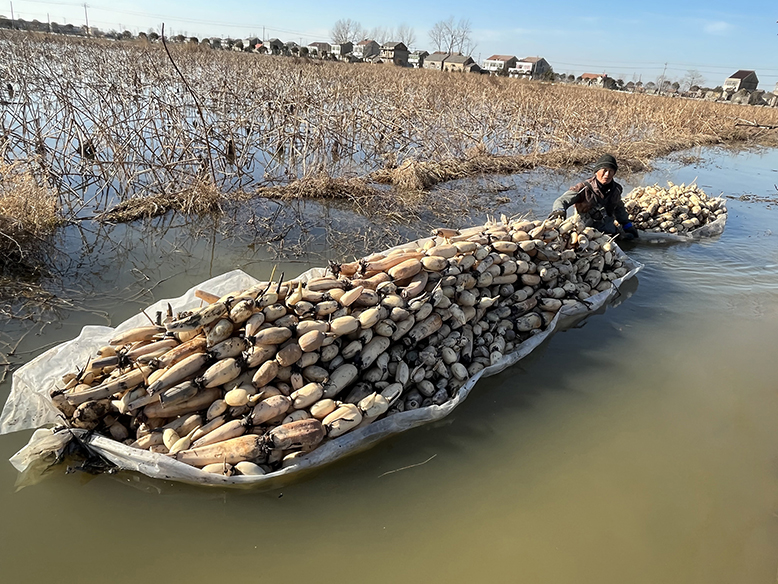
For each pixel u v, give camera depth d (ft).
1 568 9.07
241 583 9.23
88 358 12.75
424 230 28.37
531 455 12.78
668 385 15.92
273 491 11.17
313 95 50.26
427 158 44.01
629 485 12.07
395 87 67.10
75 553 9.48
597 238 21.63
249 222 27.02
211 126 32.71
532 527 10.82
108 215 25.81
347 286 13.91
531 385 15.49
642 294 22.12
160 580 9.16
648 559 10.26
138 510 10.46
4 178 22.54
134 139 33.68
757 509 11.60
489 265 16.71
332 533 10.34
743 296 22.70
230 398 11.48
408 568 9.77
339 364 12.88
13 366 14.28
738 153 70.49
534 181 42.22
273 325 12.44
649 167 52.29
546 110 63.52
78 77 57.57
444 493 11.49
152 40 157.07
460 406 14.32
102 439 11.01
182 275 20.79
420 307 14.25
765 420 14.56
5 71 49.21
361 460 12.24
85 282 19.49
